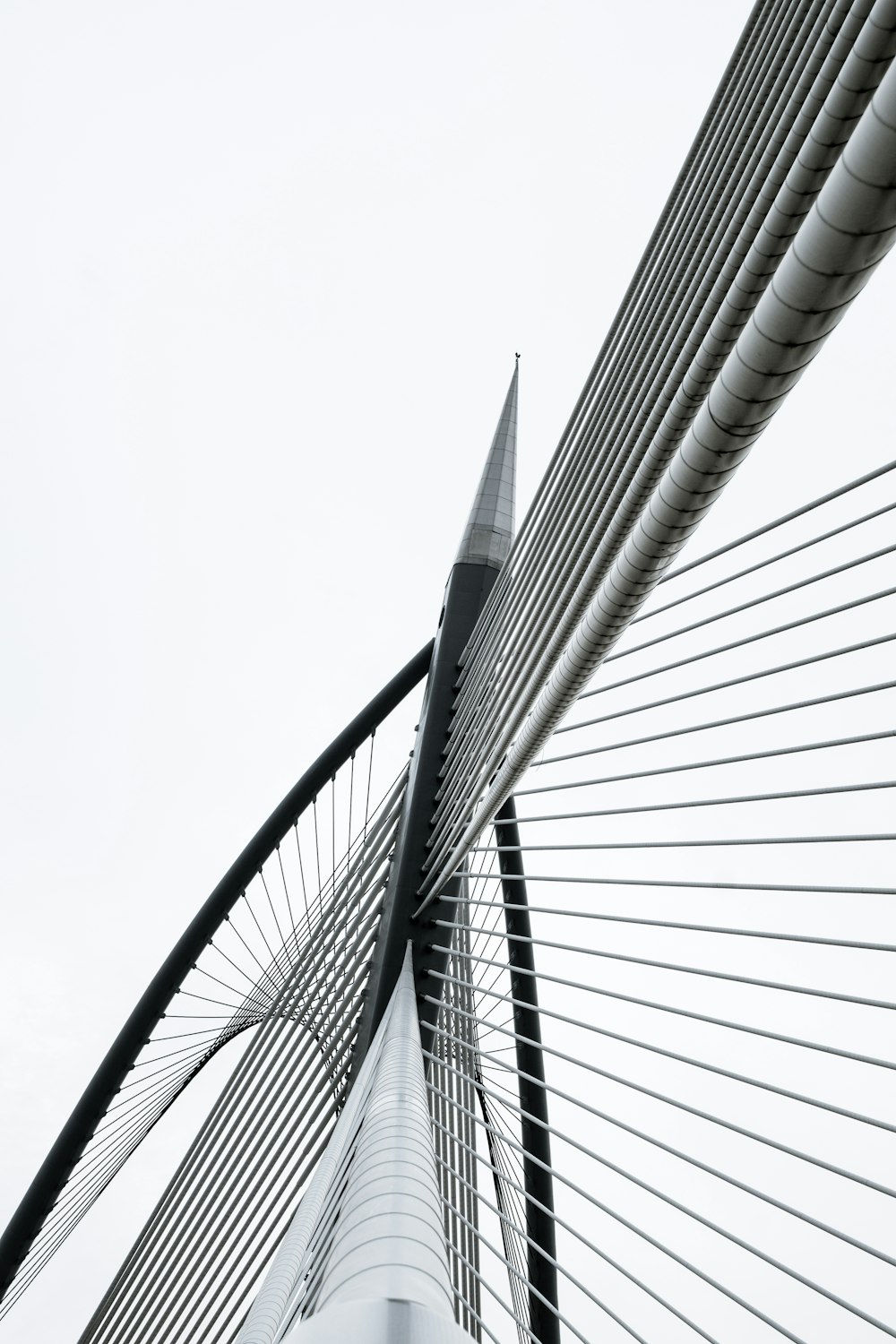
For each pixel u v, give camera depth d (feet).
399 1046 31.96
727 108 23.81
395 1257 11.01
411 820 61.72
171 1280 60.29
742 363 12.99
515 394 96.12
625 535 22.21
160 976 74.28
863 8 12.42
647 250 29.37
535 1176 64.39
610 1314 18.78
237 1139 63.31
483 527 81.87
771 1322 16.20
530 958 69.41
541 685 31.91
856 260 10.51
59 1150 70.74
